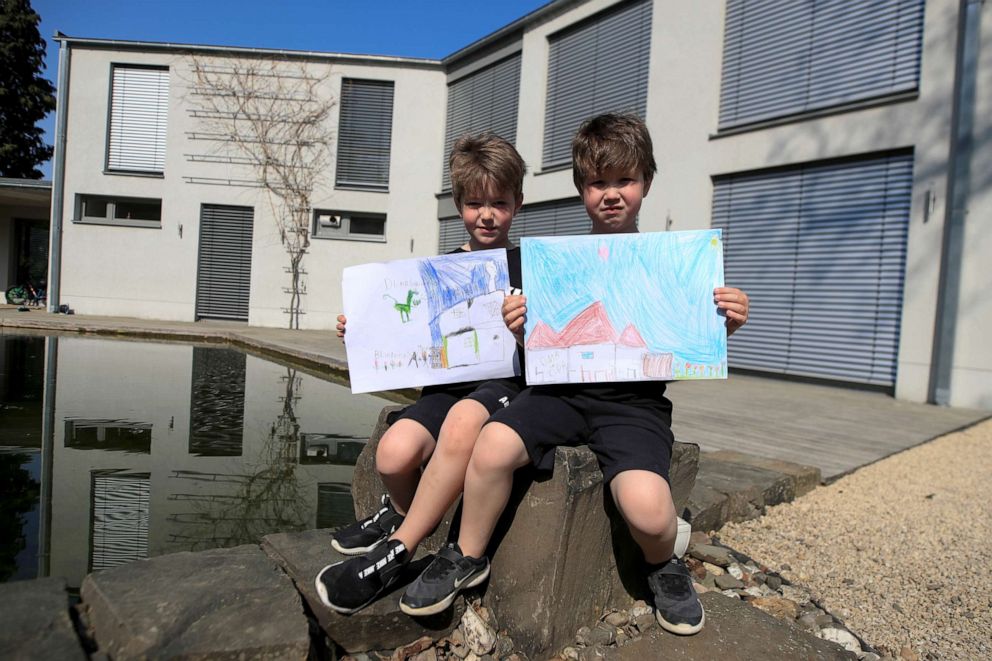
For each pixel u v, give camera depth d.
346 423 3.99
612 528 1.54
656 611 1.52
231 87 13.02
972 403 5.75
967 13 5.78
